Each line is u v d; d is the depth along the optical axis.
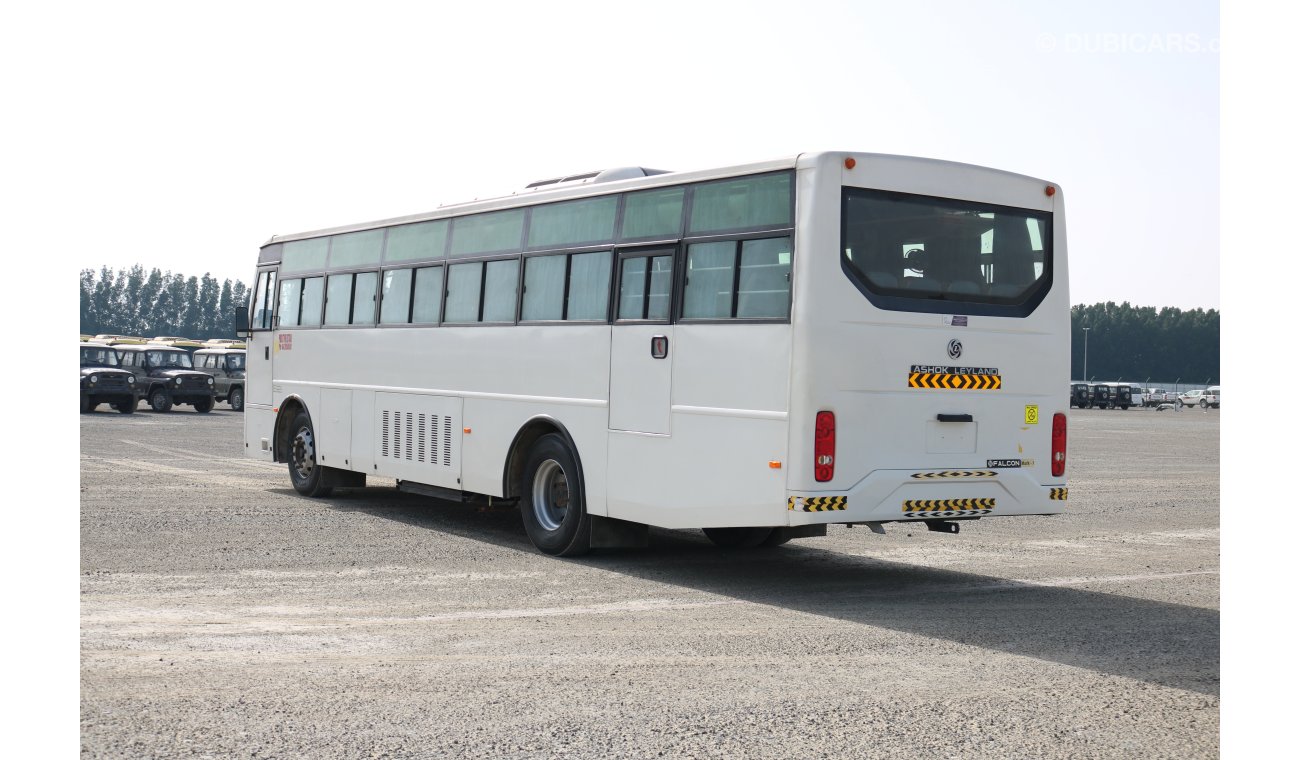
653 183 11.00
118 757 5.43
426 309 14.05
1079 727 6.18
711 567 11.55
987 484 10.18
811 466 9.36
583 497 11.56
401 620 8.57
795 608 9.42
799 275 9.44
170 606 8.88
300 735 5.80
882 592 10.30
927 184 9.96
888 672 7.30
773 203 9.77
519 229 12.68
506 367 12.63
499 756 5.54
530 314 12.39
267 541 12.31
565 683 6.86
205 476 18.98
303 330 16.45
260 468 20.67
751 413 9.75
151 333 181.88
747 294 9.91
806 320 9.36
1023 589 10.59
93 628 8.05
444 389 13.62
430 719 6.10
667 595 9.89
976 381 10.12
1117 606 9.77
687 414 10.36
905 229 9.84
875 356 9.61
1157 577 11.39
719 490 10.03
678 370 10.47
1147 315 185.50
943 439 9.95
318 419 16.06
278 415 16.91
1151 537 14.66
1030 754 5.71
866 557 12.62
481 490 12.97
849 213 9.57
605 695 6.62
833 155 9.52
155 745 5.61
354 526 13.70
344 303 15.63
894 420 9.70
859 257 9.59
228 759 5.43
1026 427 10.42
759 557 12.38
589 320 11.55
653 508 10.69
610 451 11.21
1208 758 5.70
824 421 9.39
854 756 5.63
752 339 9.77
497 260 12.97
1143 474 24.94
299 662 7.25
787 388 9.45
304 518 14.24
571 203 12.00
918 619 9.05
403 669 7.12
